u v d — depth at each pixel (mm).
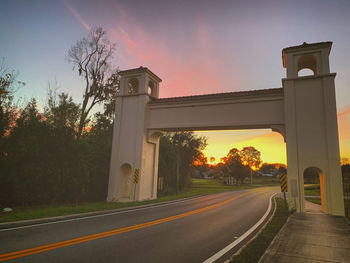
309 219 9984
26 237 6430
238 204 16484
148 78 19609
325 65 13539
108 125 25188
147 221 9234
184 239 6668
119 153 18547
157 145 19562
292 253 5152
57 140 16391
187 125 16938
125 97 19516
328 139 12586
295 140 13250
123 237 6715
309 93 13633
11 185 13938
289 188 12898
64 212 10289
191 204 15914
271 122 14586
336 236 6777
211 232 7617
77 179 17578
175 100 17625
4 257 4848
